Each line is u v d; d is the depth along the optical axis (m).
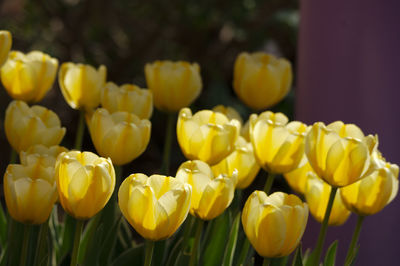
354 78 1.57
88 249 1.38
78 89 1.49
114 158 1.36
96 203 1.26
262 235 1.26
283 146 1.34
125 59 4.52
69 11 4.34
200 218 1.30
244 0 4.14
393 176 1.32
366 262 1.55
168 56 4.73
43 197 1.28
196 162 1.31
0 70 1.49
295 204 1.28
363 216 1.35
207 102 4.30
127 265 1.41
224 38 4.73
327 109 1.59
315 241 1.59
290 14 3.91
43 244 1.36
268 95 1.51
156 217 1.23
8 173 1.28
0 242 1.50
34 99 1.51
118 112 1.39
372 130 1.56
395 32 1.55
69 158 1.24
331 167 1.28
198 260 1.40
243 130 1.51
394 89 1.55
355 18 1.57
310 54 1.61
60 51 4.57
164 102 1.50
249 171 1.40
